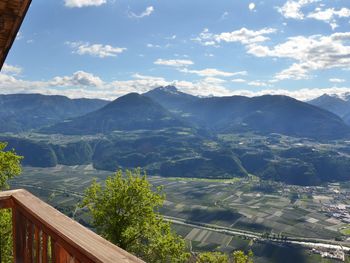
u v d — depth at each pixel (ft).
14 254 15.02
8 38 15.15
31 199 14.44
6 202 14.93
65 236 10.65
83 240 10.29
